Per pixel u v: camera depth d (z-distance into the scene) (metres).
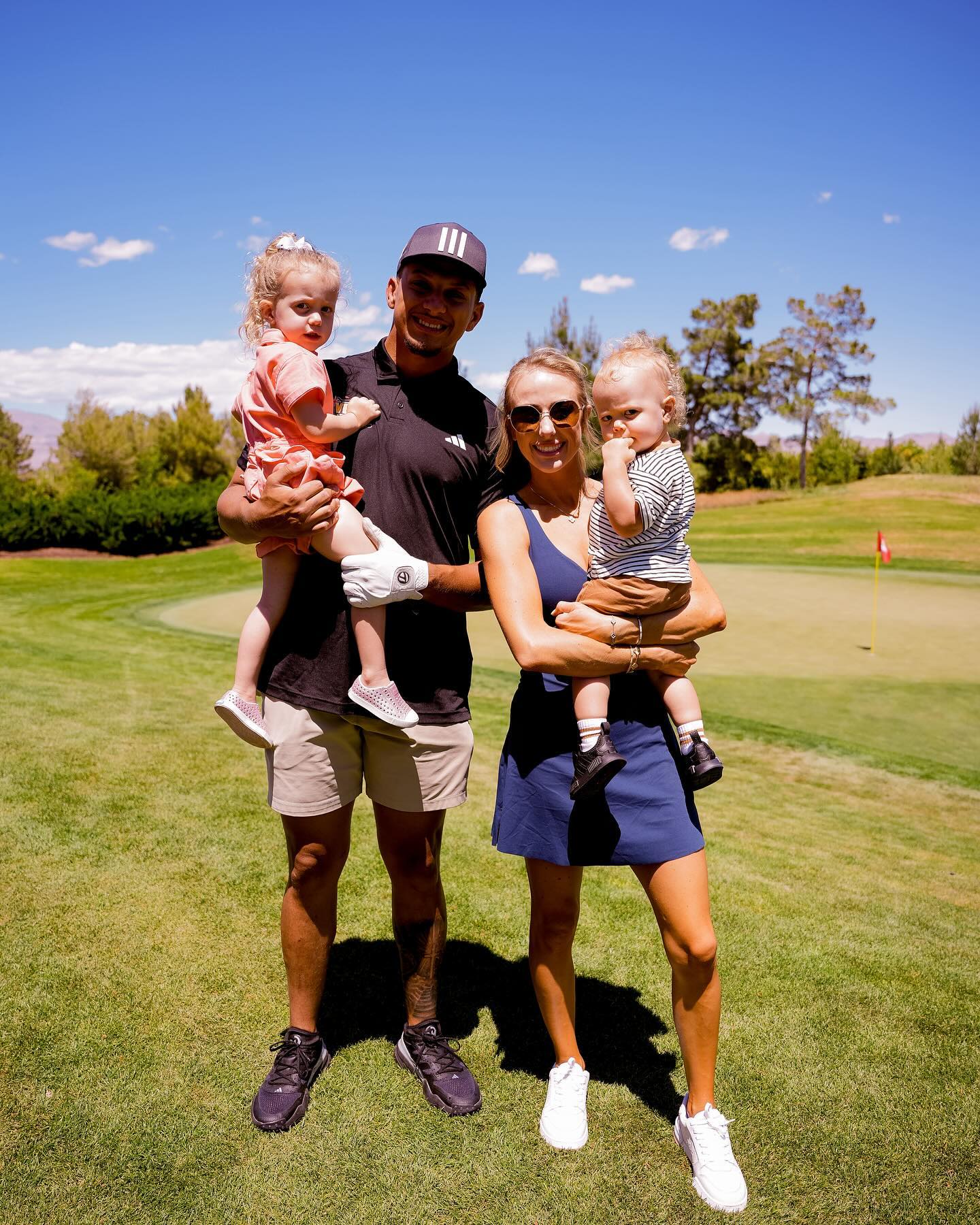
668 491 2.37
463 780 2.69
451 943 3.49
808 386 63.75
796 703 9.32
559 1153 2.35
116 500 29.59
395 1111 2.47
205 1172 2.20
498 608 2.39
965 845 5.55
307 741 2.53
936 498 32.94
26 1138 2.25
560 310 40.16
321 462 2.40
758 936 3.69
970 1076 2.76
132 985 2.94
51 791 4.62
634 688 2.44
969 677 10.42
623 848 2.32
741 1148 2.40
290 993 2.62
